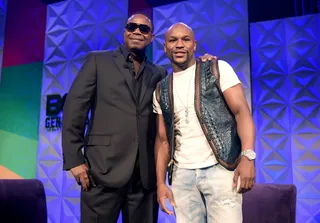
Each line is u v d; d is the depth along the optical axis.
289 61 2.88
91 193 1.75
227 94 1.50
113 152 1.74
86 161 1.78
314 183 2.70
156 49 3.27
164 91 1.66
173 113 1.60
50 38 3.76
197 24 3.18
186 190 1.52
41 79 3.74
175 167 1.58
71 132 1.73
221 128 1.50
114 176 1.71
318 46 2.82
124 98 1.81
